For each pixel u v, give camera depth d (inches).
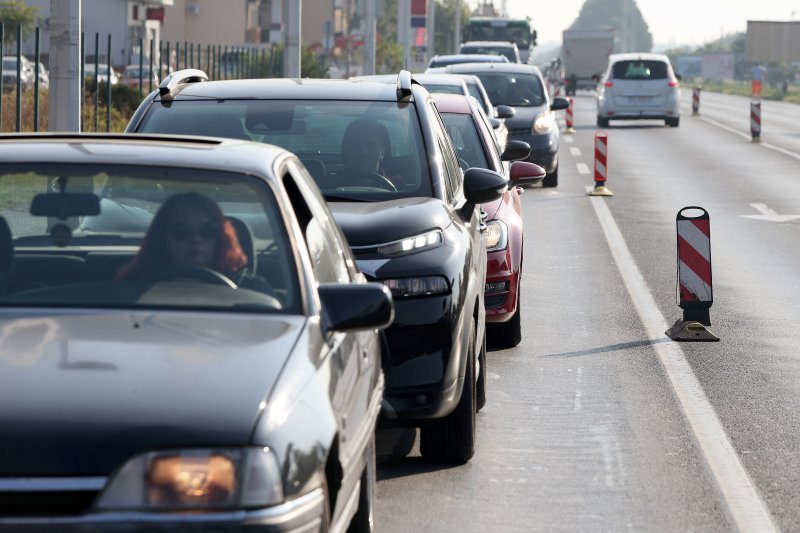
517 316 1350.9
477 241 1016.2
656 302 1652.3
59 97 1916.8
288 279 609.0
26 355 523.2
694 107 6948.8
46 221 629.6
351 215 912.3
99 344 536.1
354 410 620.1
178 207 628.4
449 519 816.9
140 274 604.4
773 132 5408.5
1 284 596.1
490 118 1985.7
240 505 482.0
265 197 639.1
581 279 1829.5
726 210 2694.4
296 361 546.6
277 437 497.4
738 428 1046.4
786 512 840.3
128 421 487.8
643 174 3486.7
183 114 1053.2
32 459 477.4
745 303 1642.5
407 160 1021.8
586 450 977.5
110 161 652.1
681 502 858.1
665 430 1038.4
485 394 1120.2
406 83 1090.1
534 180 1374.3
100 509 474.3
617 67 5620.1
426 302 866.8
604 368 1269.7
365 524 693.3
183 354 533.6
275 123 1044.5
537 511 835.4
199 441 486.9
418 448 984.9
